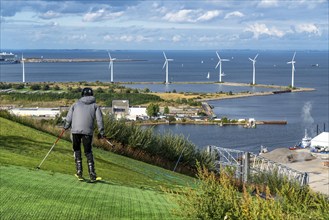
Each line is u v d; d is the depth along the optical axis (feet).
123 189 36.70
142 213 29.48
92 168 37.17
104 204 30.60
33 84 593.83
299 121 389.39
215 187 29.27
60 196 31.14
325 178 157.58
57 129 85.35
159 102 464.65
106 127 78.07
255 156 83.61
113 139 78.69
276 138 313.53
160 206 31.76
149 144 81.61
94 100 36.70
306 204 30.01
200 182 31.60
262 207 26.84
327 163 180.45
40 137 70.38
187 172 78.54
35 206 28.25
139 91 543.39
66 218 26.81
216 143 291.79
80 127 35.94
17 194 30.25
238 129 350.02
